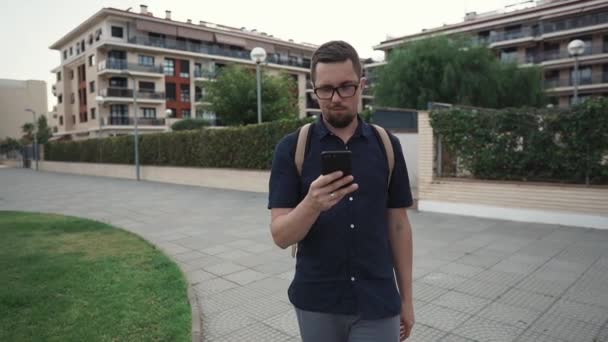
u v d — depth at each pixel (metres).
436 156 9.38
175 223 9.02
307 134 1.60
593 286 4.45
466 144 8.88
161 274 4.97
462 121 8.88
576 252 5.80
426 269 5.14
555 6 40.78
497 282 4.63
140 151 22.33
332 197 1.29
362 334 1.55
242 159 15.34
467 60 27.67
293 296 1.62
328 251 1.53
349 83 1.49
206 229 8.27
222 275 5.17
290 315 3.90
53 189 17.86
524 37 43.03
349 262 1.53
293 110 29.47
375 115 12.77
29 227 8.34
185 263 5.76
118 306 3.93
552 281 4.63
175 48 45.97
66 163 32.53
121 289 4.41
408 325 1.78
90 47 43.69
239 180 15.41
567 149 7.57
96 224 8.72
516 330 3.46
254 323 3.73
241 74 28.11
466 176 9.01
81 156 30.00
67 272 5.03
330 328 1.57
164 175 20.17
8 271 5.06
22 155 44.84
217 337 3.46
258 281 4.92
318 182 1.28
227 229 8.22
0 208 11.93
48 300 4.08
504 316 3.74
